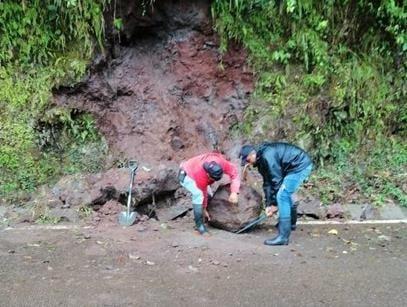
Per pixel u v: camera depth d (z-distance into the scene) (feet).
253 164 19.07
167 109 25.09
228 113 25.64
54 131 24.14
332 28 25.43
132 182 21.12
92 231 19.65
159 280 15.30
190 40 25.41
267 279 15.44
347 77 25.14
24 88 23.86
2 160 22.91
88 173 23.54
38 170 23.18
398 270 16.21
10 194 22.22
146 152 24.40
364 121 25.67
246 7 24.93
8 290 14.52
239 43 25.38
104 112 24.94
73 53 24.49
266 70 25.54
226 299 14.08
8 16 23.72
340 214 22.08
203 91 25.75
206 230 19.65
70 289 14.62
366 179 24.02
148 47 25.91
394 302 13.94
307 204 22.39
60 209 21.33
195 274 15.78
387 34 25.86
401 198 22.84
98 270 15.99
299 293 14.48
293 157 18.58
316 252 17.83
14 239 18.74
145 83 25.41
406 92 25.98
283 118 25.00
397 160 25.09
